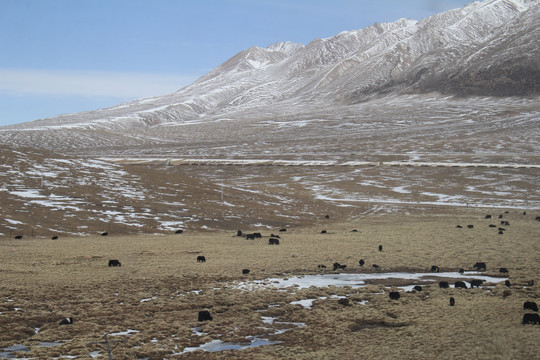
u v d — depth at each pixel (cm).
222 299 3844
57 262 5369
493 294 4022
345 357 2620
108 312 3462
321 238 7750
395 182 16412
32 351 2666
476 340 2756
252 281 4616
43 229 7969
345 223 9944
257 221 9762
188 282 4519
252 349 2786
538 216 10712
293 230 8988
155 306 3644
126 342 2848
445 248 6662
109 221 8806
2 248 6331
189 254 6162
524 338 2731
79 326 3138
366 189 15338
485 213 11319
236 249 6600
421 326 3108
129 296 3916
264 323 3300
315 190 15288
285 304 3762
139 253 6181
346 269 5275
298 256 5966
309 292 4084
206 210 10244
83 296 3909
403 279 4819
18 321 3225
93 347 2767
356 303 3791
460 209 11969
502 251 6397
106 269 5041
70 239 7444
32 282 4300
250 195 12244
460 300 3781
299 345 2873
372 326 3228
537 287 4250
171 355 2712
